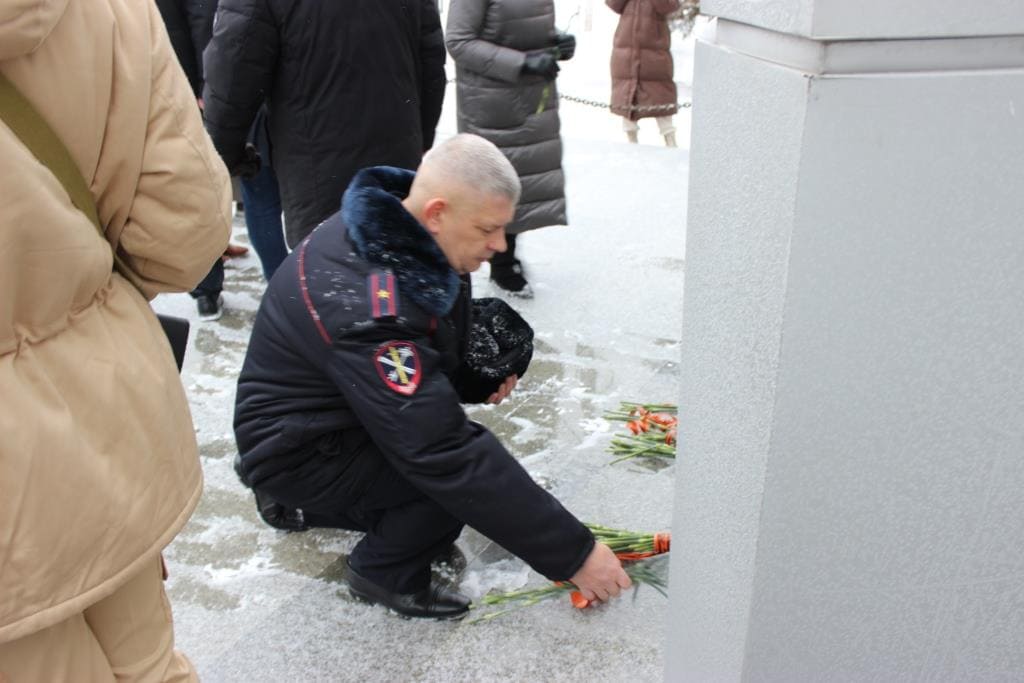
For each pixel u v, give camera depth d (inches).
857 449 43.1
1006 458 44.2
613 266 164.2
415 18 115.5
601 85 340.8
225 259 170.1
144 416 50.3
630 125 248.7
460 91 145.3
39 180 41.8
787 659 49.6
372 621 85.1
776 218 38.9
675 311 146.6
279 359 78.3
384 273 72.5
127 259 52.2
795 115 36.1
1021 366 41.9
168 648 59.6
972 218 38.3
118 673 56.7
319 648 82.0
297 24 106.9
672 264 164.7
